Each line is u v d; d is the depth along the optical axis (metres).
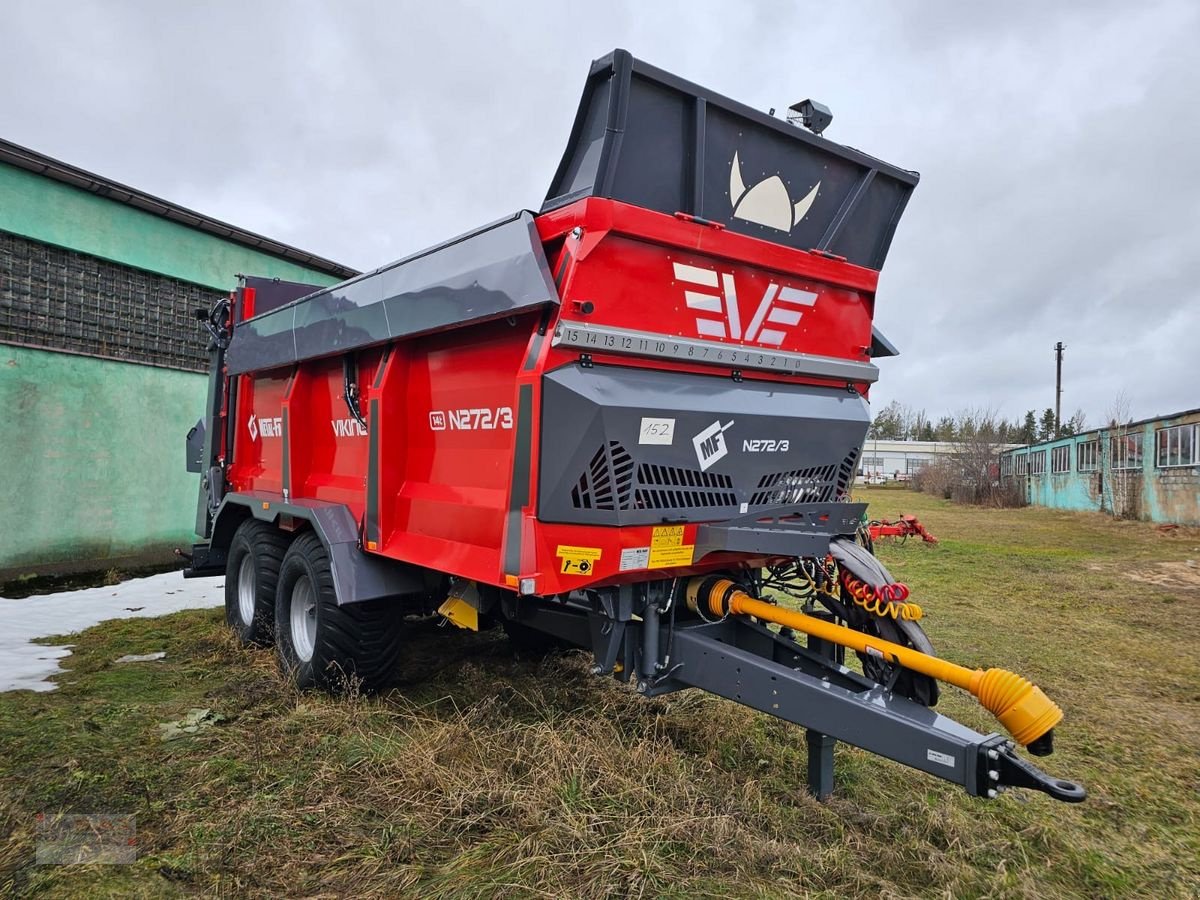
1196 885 2.82
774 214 3.42
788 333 3.60
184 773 3.33
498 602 3.99
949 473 33.56
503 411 3.22
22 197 8.27
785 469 3.61
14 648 5.64
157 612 7.03
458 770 3.22
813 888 2.56
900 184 3.85
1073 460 25.02
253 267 11.02
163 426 10.06
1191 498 17.61
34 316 8.62
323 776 3.24
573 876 2.50
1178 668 5.70
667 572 3.35
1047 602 8.37
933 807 3.26
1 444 8.32
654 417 3.04
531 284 2.87
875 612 3.24
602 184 2.86
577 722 3.75
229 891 2.50
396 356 3.93
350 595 4.02
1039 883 2.75
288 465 5.13
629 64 2.79
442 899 2.40
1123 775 3.77
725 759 3.61
